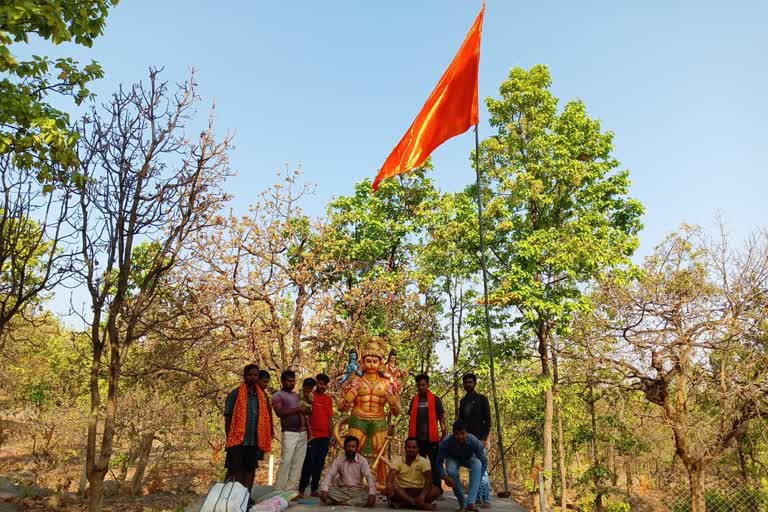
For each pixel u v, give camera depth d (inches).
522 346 971.3
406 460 341.4
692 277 781.3
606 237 943.7
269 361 853.8
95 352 444.1
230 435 304.2
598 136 1003.3
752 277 741.3
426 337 980.6
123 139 441.1
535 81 997.8
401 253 1037.8
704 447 721.6
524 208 984.3
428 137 412.2
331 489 348.5
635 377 817.5
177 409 874.1
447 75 415.2
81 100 389.1
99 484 424.5
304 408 380.8
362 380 395.2
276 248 836.0
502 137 1006.4
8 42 305.3
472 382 399.2
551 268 943.7
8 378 1069.8
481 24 412.5
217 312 733.3
